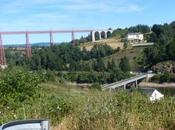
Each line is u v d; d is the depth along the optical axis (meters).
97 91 9.45
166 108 7.39
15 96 9.41
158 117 7.04
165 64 128.50
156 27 182.50
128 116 6.88
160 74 111.56
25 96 9.59
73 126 6.96
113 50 167.88
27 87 9.88
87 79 89.88
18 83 9.82
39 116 7.61
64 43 163.38
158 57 134.75
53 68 126.25
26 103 9.21
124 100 7.89
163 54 133.88
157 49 137.75
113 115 6.99
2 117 7.75
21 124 4.07
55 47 154.75
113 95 8.32
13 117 7.66
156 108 7.43
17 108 8.65
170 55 132.12
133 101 7.82
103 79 94.38
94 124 6.76
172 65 126.75
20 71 10.43
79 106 7.89
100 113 7.07
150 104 7.70
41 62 125.56
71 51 153.88
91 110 7.19
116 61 152.38
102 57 159.38
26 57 125.75
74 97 8.97
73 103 8.06
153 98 8.19
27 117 7.63
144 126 6.72
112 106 7.38
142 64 140.38
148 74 113.62
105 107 7.27
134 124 6.71
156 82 107.94
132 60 148.50
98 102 7.66
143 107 7.50
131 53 158.38
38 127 4.08
